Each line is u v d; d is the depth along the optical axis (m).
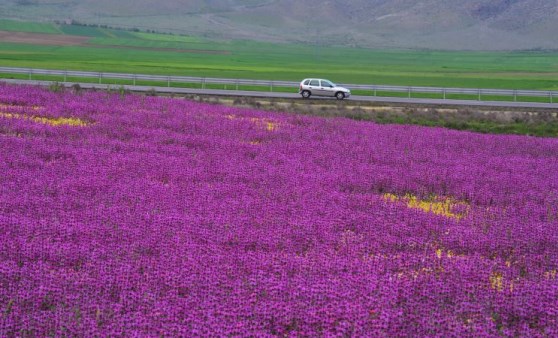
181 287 12.47
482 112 55.50
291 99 61.88
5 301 11.73
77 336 10.84
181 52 194.25
